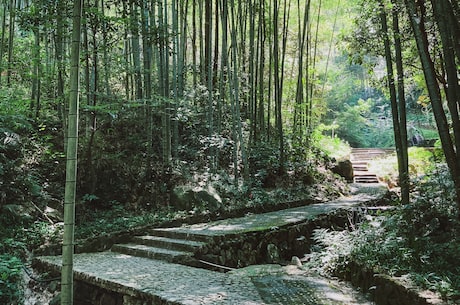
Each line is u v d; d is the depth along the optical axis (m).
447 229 4.49
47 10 6.04
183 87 9.67
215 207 7.57
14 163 6.34
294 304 3.38
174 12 9.22
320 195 10.22
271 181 9.91
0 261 4.61
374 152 15.70
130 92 10.09
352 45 6.29
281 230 6.45
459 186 3.94
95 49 6.25
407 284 3.17
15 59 8.02
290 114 12.64
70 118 3.20
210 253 5.43
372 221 5.37
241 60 11.38
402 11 5.46
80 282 4.64
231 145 9.95
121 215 6.89
